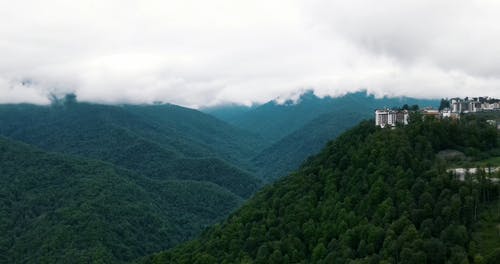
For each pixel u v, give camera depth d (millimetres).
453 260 177875
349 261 197875
